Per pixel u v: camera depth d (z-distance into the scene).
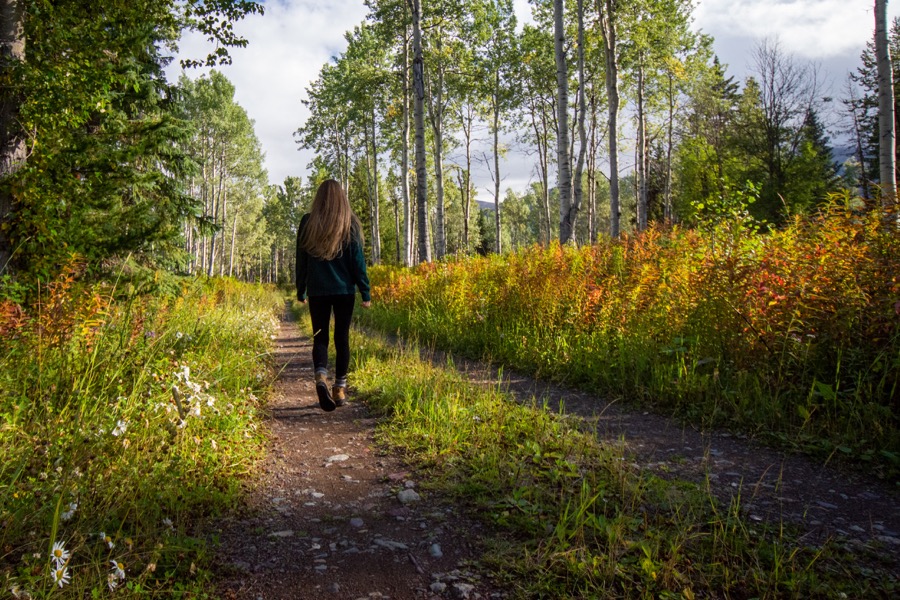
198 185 42.59
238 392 4.67
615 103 19.34
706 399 4.60
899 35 29.78
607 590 1.93
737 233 5.90
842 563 2.17
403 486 3.07
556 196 63.28
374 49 32.66
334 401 4.34
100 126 9.95
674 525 2.46
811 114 26.61
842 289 4.47
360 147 39.62
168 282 10.31
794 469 3.31
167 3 8.95
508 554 2.25
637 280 6.81
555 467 3.17
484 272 10.40
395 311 12.74
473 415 4.22
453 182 42.19
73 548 2.03
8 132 7.47
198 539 2.28
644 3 20.89
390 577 2.11
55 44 8.07
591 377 5.70
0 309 4.70
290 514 2.72
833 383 4.30
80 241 8.12
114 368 4.02
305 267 4.34
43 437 2.95
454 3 21.38
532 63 29.45
